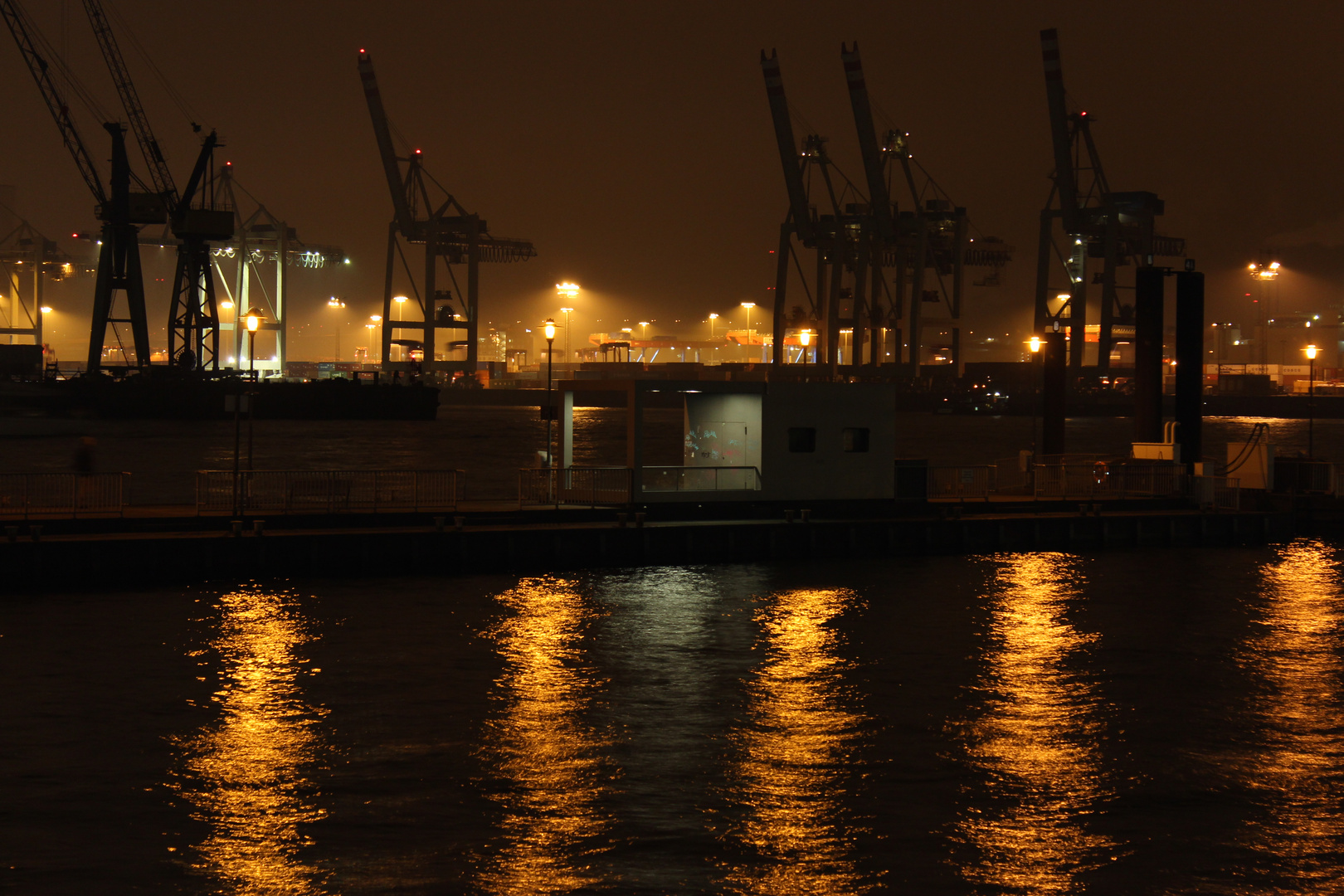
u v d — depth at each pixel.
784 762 28.27
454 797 25.69
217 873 21.66
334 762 27.98
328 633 41.91
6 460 132.38
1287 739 30.70
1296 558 62.62
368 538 52.91
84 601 46.62
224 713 31.91
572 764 27.94
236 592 48.53
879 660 39.16
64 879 21.33
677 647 40.56
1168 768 28.22
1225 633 44.16
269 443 175.38
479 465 130.75
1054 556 61.56
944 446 188.12
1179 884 21.75
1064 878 21.94
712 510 59.72
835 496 61.78
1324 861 22.80
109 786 26.17
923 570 56.66
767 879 21.70
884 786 26.69
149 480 101.50
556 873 21.84
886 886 21.48
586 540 55.59
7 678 35.38
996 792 26.39
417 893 20.98
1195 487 70.75
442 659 38.41
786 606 48.00
